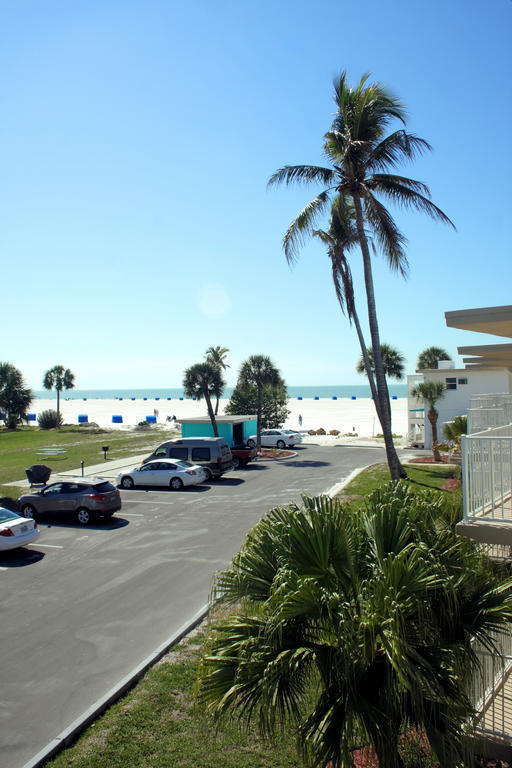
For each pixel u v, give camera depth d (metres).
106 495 17.66
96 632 9.20
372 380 25.41
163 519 18.05
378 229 20.03
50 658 8.25
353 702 4.24
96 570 12.68
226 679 4.68
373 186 20.12
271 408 48.56
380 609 4.33
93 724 6.44
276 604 4.60
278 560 5.20
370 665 4.41
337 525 5.18
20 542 13.70
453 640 4.82
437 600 4.83
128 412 104.25
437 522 6.18
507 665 6.42
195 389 37.16
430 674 4.25
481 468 6.67
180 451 26.78
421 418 41.03
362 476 25.56
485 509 7.16
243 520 17.55
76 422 81.62
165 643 8.52
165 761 5.70
